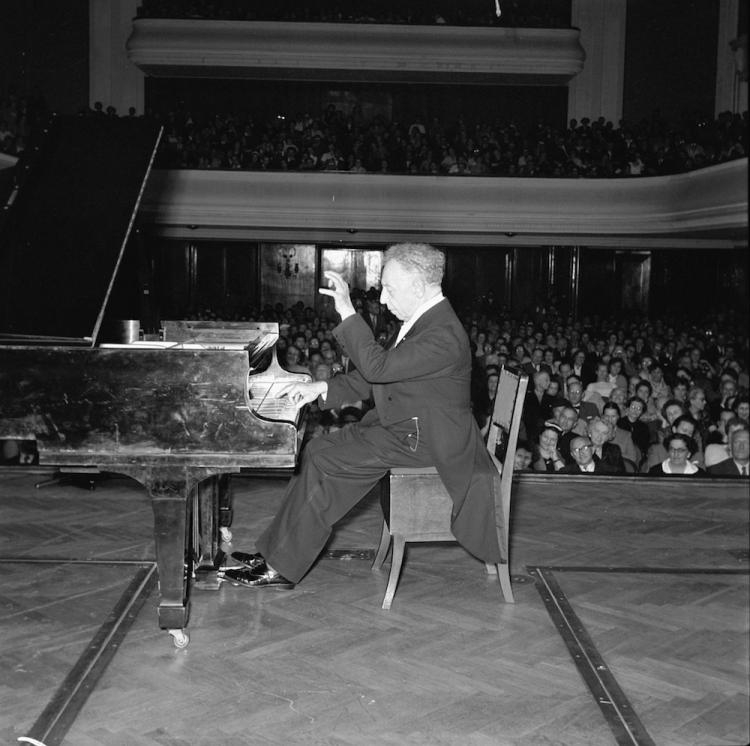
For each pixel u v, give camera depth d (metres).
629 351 12.31
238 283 19.23
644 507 5.36
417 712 2.85
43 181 3.79
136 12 19.17
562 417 6.98
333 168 17.25
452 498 3.70
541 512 5.23
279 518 3.85
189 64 18.70
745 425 6.76
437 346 3.64
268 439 3.14
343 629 3.51
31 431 3.13
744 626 3.59
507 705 2.90
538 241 18.52
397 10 19.58
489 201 16.83
